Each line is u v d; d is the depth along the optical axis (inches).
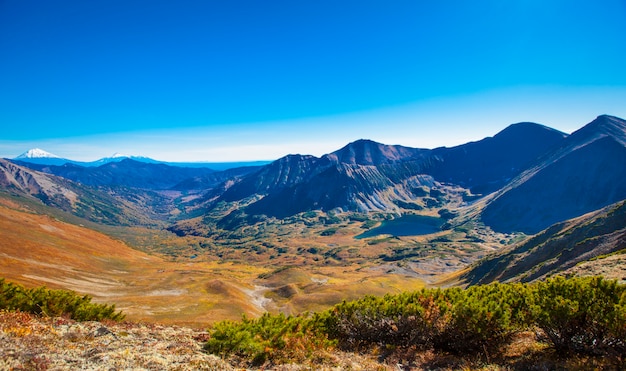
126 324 746.8
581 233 5036.9
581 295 474.0
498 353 530.6
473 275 7509.8
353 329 682.2
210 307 5157.5
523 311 537.3
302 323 700.0
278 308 5974.4
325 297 6200.8
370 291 6604.3
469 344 556.1
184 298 5664.4
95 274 7214.6
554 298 496.7
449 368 496.7
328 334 698.2
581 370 415.5
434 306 607.8
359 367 516.7
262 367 519.8
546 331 496.7
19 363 390.3
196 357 506.6
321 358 563.2
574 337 473.4
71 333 548.4
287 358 558.6
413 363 536.4
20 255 6673.2
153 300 5374.0
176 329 761.0
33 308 708.7
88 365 416.5
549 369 440.1
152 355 487.2
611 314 430.3
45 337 506.6
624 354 430.9
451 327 574.6
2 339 463.5
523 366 467.5
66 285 5625.0
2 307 682.8
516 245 7642.7
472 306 544.4
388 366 526.3
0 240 6993.1
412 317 621.6
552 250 5265.8
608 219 4808.1
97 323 680.4
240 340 563.5
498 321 524.7
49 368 391.2
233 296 6092.5
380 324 649.6
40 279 5482.3
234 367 511.8
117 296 5600.4
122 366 426.6
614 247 3380.9
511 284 705.0
